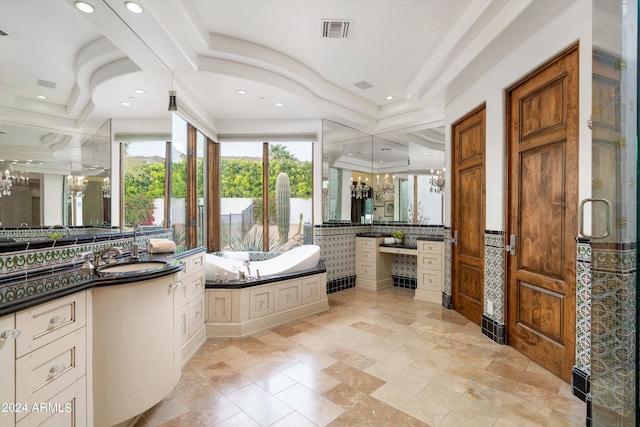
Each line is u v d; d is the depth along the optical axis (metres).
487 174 3.01
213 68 2.82
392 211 5.18
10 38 1.57
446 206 3.99
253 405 1.92
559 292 2.23
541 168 2.42
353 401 1.96
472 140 3.43
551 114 2.30
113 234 2.32
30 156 1.67
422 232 4.86
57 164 1.83
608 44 1.27
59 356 1.35
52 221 1.79
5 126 1.54
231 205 4.77
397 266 5.20
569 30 2.05
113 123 2.27
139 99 2.55
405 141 4.95
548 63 2.27
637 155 1.18
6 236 1.54
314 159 4.70
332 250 4.83
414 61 3.21
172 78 2.90
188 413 1.85
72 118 1.92
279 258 4.48
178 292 2.05
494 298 2.92
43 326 1.27
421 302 4.25
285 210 4.84
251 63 2.96
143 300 1.72
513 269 2.74
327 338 2.99
